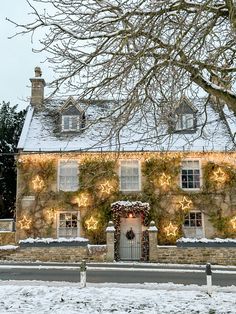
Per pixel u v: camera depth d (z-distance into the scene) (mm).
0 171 37906
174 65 7883
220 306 10836
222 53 8719
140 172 28047
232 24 7418
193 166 28203
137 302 11305
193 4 7715
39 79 32562
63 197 27969
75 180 28297
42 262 24391
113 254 25156
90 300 11562
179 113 9438
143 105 8812
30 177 28312
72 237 27516
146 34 7805
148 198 27625
